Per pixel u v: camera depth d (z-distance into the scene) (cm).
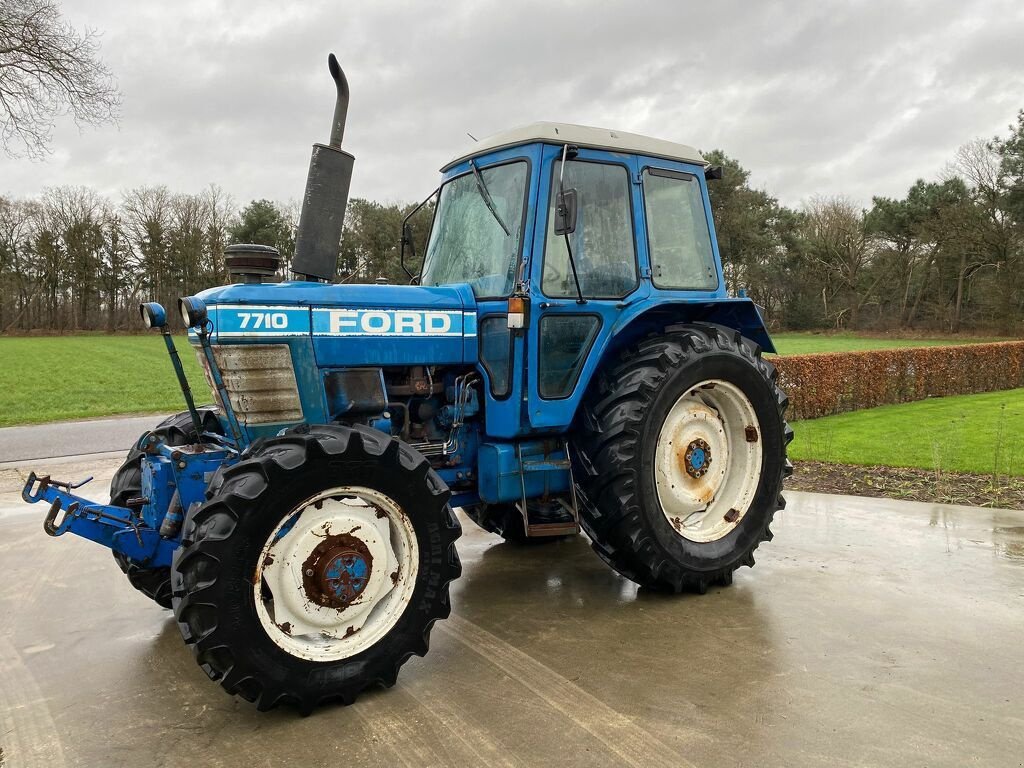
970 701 270
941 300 4125
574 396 372
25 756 245
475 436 384
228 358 308
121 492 365
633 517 364
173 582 261
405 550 294
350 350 333
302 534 273
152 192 4912
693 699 274
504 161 377
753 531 412
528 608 375
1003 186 3519
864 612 357
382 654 282
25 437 1051
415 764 235
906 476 675
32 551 482
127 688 295
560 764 233
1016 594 378
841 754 236
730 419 421
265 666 260
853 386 1186
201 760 241
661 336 400
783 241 4762
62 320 4909
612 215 391
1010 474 668
